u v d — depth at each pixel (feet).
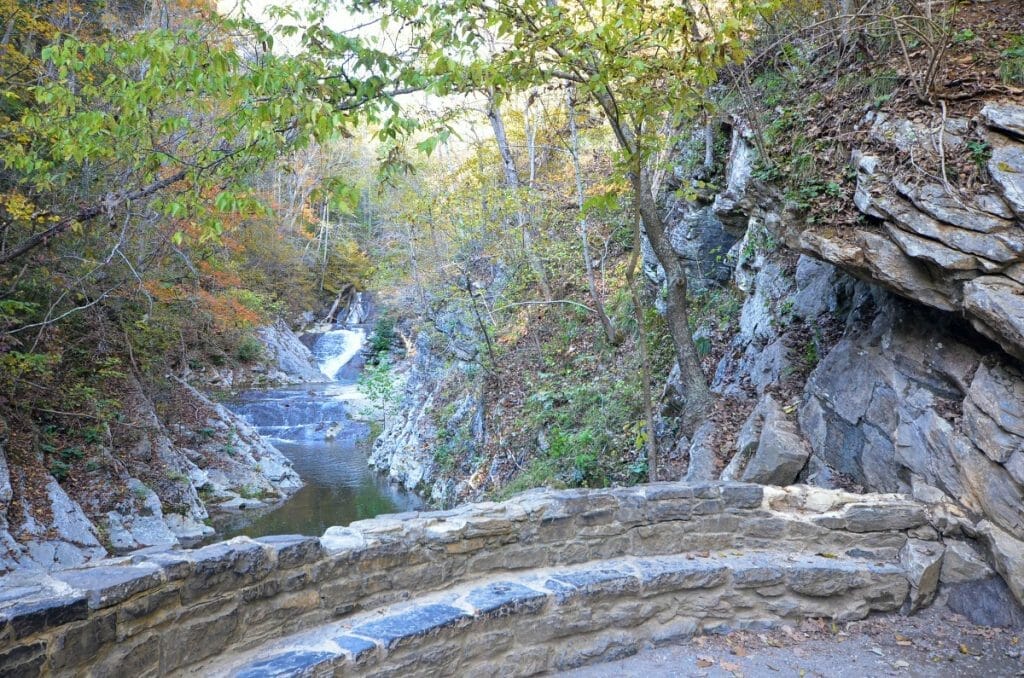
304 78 19.38
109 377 39.32
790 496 15.94
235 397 72.79
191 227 35.78
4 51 29.40
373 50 20.16
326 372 98.58
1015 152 15.33
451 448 40.29
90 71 31.60
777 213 20.53
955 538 15.15
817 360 22.12
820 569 14.48
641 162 18.58
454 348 45.78
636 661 13.17
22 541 25.45
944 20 17.47
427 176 45.85
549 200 43.04
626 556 14.62
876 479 17.48
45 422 33.55
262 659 9.81
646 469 25.58
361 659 10.16
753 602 14.35
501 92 19.67
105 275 33.99
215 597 9.65
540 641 12.43
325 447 61.77
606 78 16.71
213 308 47.50
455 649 11.35
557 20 17.21
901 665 12.95
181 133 30.27
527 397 36.37
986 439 14.97
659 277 33.88
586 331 38.04
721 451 22.26
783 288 25.75
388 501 41.29
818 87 21.50
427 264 48.34
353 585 11.43
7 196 26.84
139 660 8.63
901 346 18.25
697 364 24.79
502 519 13.33
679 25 16.67
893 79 18.56
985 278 14.75
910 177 16.22
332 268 116.88
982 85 16.85
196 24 20.79
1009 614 13.89
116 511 31.50
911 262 16.17
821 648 13.66
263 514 38.75
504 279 45.37
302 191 87.97
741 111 23.88
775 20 24.67
